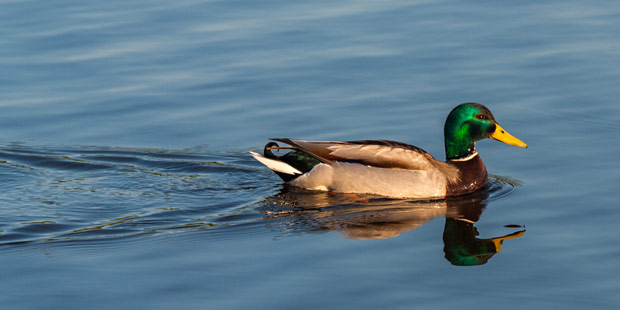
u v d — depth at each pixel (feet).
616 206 42.32
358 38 67.62
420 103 57.41
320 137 53.57
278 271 35.55
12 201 45.85
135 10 74.54
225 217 43.34
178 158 52.65
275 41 67.46
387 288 33.78
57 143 54.29
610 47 64.18
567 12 71.77
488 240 39.19
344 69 62.59
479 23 69.92
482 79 60.34
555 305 32.24
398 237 39.86
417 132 53.88
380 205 45.50
